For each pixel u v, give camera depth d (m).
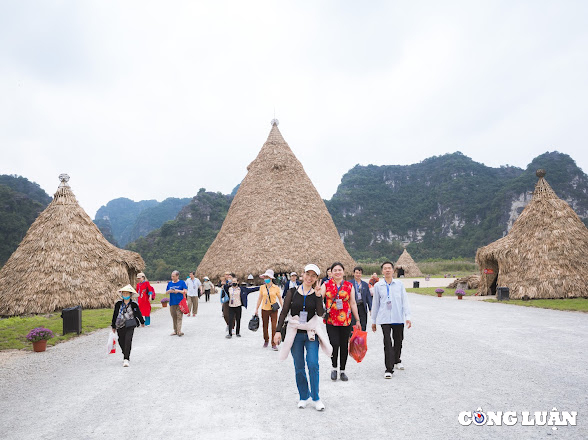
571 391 5.79
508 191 173.88
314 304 5.50
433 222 198.38
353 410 5.22
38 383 6.98
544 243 21.33
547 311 15.79
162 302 22.73
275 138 54.72
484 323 12.81
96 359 8.88
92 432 4.66
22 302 18.62
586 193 167.50
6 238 95.12
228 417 5.06
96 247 21.52
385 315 6.99
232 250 45.44
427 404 5.38
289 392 6.12
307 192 50.12
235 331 12.36
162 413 5.27
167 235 121.81
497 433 4.39
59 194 22.53
